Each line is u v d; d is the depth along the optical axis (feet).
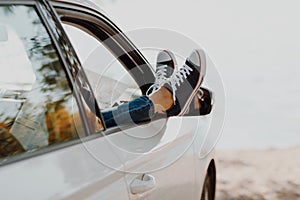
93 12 9.76
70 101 7.23
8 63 6.95
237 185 20.12
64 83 7.27
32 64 7.10
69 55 7.54
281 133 28.58
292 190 19.54
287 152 24.67
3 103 6.79
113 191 6.82
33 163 5.86
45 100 6.98
